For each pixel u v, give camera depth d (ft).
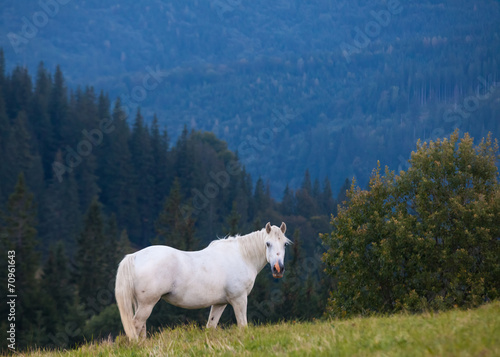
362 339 20.56
